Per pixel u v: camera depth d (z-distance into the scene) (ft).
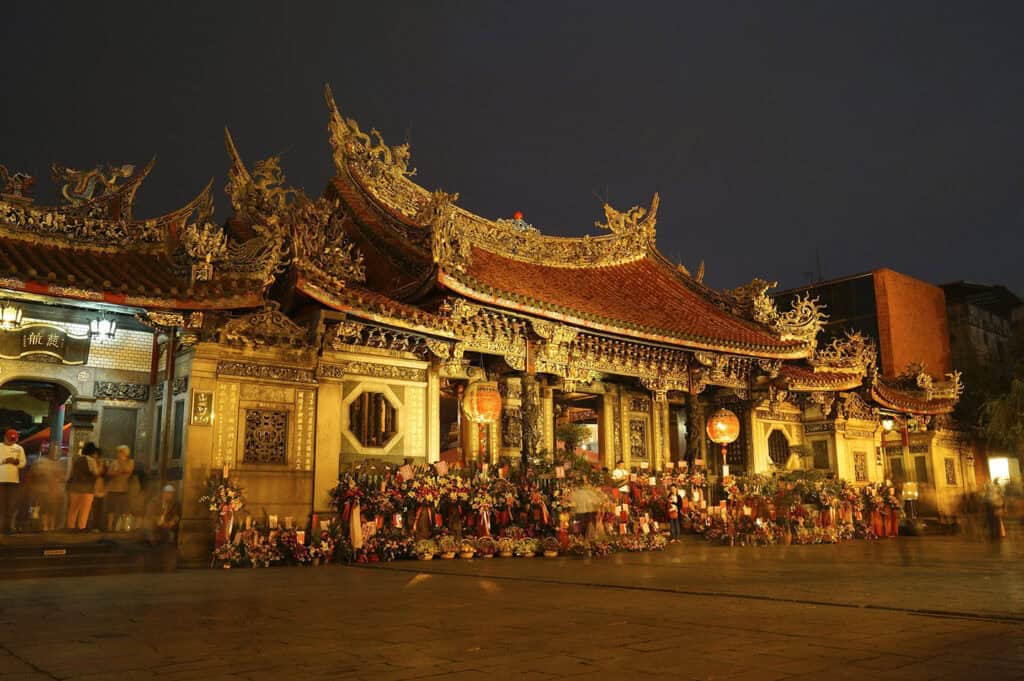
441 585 46.14
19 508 60.70
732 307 111.65
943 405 136.56
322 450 68.08
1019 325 169.89
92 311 65.05
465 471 79.71
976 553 74.02
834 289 169.99
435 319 74.59
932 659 23.35
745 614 33.35
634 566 59.57
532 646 25.70
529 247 101.60
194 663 23.06
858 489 110.11
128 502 62.49
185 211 71.05
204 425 62.34
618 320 87.10
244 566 59.93
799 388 109.29
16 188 64.28
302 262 66.44
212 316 63.72
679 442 112.57
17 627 30.07
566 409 115.44
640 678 20.85
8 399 84.17
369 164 93.66
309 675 21.36
